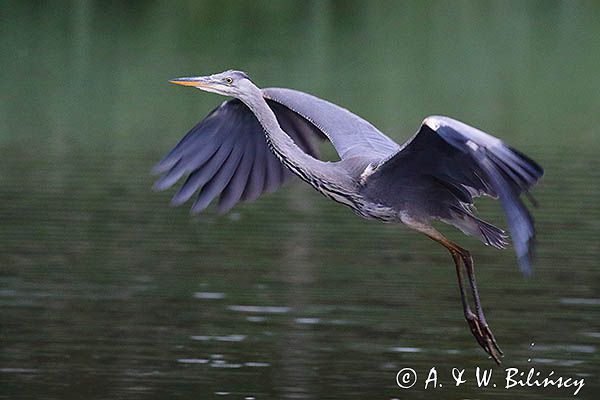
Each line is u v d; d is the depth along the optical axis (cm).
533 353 1121
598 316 1238
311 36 3503
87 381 1038
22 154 2167
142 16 3709
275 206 1798
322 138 954
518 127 2491
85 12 3747
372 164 864
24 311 1254
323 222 1688
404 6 3888
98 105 2706
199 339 1159
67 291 1324
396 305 1287
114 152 2195
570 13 3816
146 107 2691
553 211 1725
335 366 1085
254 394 1008
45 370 1066
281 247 1546
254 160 941
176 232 1617
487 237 858
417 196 857
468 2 3931
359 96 2766
